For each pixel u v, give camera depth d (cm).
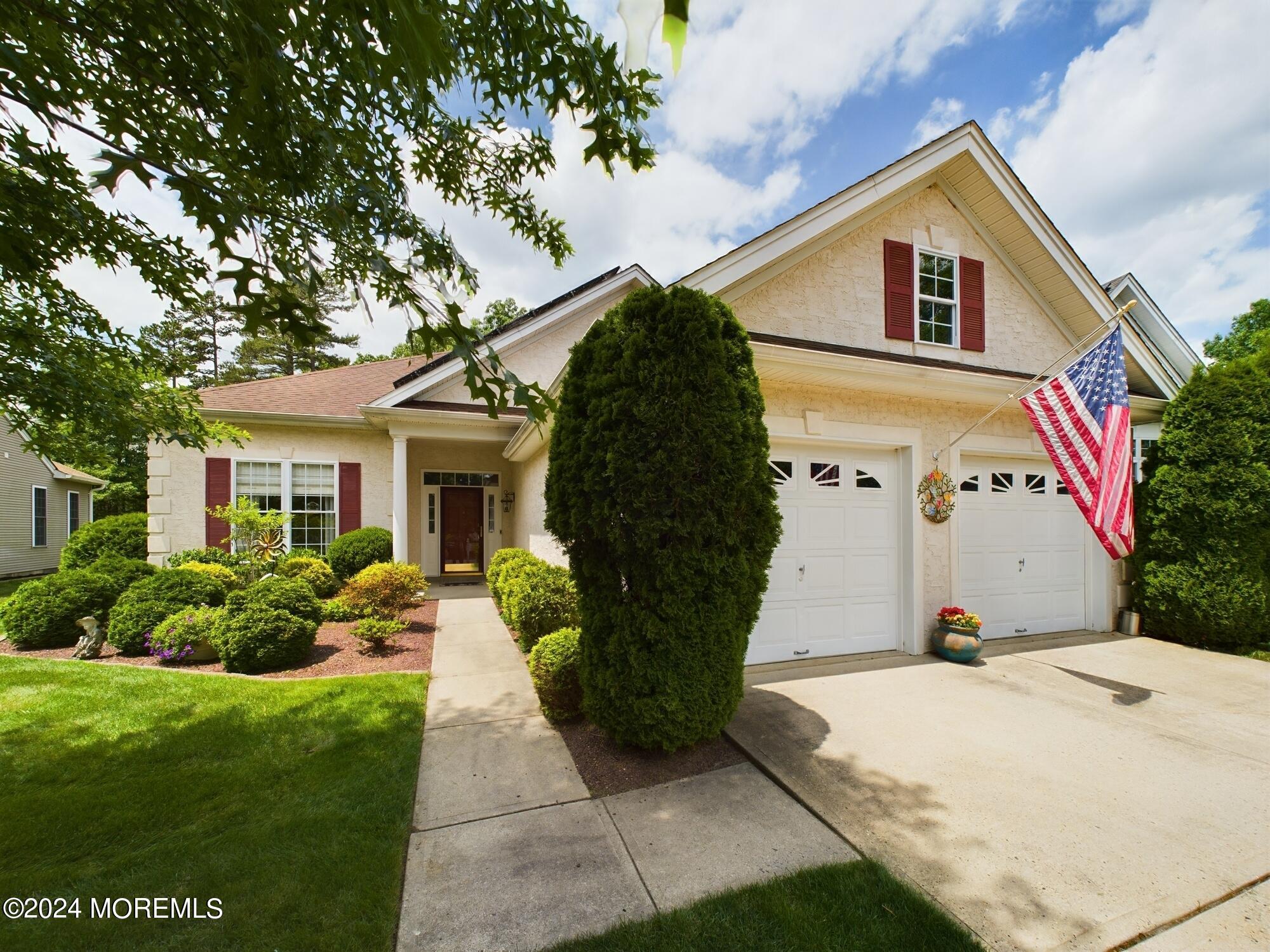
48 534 1667
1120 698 467
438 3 153
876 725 407
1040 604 696
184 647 553
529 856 260
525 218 319
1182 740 387
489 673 543
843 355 507
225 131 176
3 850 258
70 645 629
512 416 1006
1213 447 636
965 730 400
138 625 580
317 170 197
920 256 641
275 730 392
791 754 360
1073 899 233
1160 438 698
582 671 374
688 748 372
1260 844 272
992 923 220
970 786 324
